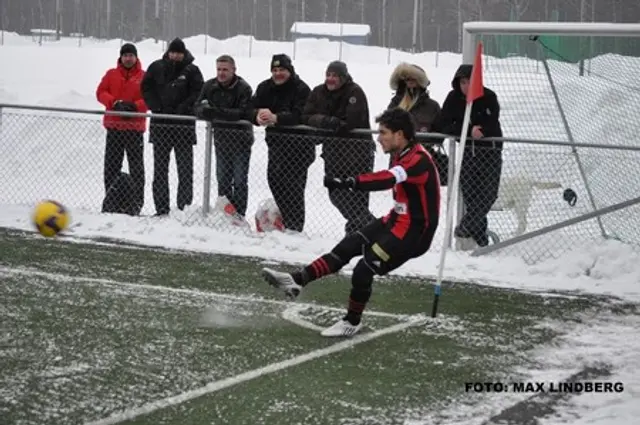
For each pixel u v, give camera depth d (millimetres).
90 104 38188
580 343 15141
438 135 20625
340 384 12734
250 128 22703
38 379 12547
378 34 131500
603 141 22703
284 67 21797
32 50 87375
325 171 21719
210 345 14398
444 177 21234
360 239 14945
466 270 20219
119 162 24703
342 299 17719
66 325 15258
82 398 11867
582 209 22094
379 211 27562
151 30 145500
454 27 127812
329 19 138125
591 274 19828
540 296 18391
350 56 90375
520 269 20203
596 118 22828
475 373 13422
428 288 18797
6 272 18953
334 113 21453
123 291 17750
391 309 17047
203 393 12180
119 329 15133
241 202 23250
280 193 22625
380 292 18344
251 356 13883
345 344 14688
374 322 16109
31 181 30625
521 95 22859
